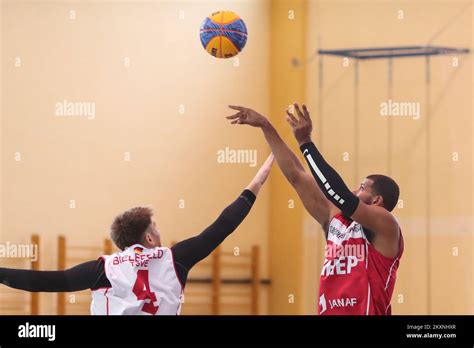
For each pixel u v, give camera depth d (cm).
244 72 1439
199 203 1422
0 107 1365
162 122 1418
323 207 801
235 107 793
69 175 1380
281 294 1419
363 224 734
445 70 1182
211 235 714
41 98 1379
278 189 1434
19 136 1369
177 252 709
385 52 1257
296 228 1400
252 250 1434
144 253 706
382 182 784
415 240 1203
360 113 1287
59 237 1350
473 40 1151
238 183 1433
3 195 1357
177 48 1427
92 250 1376
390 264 761
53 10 1391
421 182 1205
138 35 1414
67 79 1389
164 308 693
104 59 1402
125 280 693
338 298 759
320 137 1343
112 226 731
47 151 1374
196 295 1412
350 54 1298
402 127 1235
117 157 1400
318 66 1352
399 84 1239
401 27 1241
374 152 1270
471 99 1146
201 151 1430
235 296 1434
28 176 1366
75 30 1395
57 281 689
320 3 1353
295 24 1398
